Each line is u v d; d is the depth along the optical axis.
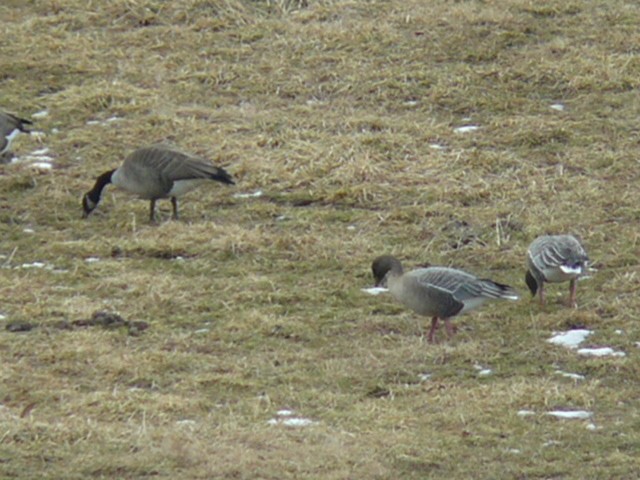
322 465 10.75
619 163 18.50
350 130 19.64
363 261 15.88
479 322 14.27
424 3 23.70
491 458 11.02
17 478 10.34
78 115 20.33
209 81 21.34
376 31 22.67
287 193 17.84
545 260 14.39
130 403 11.98
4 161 18.86
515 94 20.77
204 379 12.67
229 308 14.59
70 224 17.14
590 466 10.86
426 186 17.86
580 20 23.11
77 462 10.67
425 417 11.87
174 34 22.91
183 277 15.44
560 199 17.52
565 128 19.50
